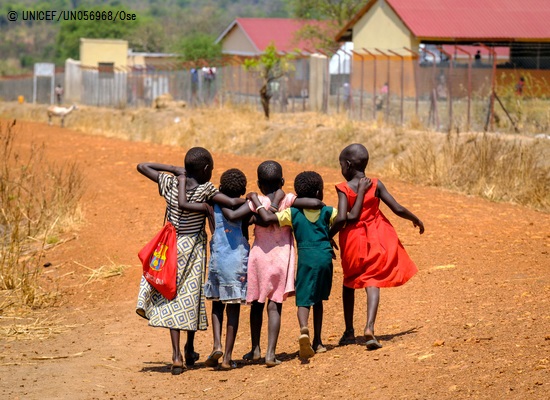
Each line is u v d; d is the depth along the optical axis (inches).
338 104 4571.9
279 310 1040.2
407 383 887.1
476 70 3961.6
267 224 1021.2
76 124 5349.4
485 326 1052.5
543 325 1017.5
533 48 5492.1
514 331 1009.5
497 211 2017.7
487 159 2425.0
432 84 3823.8
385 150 3208.7
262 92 4571.9
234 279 1032.8
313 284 1023.0
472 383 855.1
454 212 1977.1
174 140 4205.2
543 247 1581.0
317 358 1039.6
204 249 1075.9
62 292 1579.7
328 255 1030.4
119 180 2598.4
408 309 1219.9
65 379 1055.6
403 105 4065.0
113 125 5211.6
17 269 1663.4
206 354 1174.3
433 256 1534.2
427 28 5339.6
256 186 2331.4
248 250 1046.4
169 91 6294.3
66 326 1368.1
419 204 2076.8
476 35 5344.5
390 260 1034.7
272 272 1026.1
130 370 1102.4
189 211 1046.4
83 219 2062.0
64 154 3253.0
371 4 5713.6
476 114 3548.2
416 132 3270.2
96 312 1454.2
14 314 1448.1
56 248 1856.5
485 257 1505.9
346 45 6441.9
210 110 4852.4
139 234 1918.1
